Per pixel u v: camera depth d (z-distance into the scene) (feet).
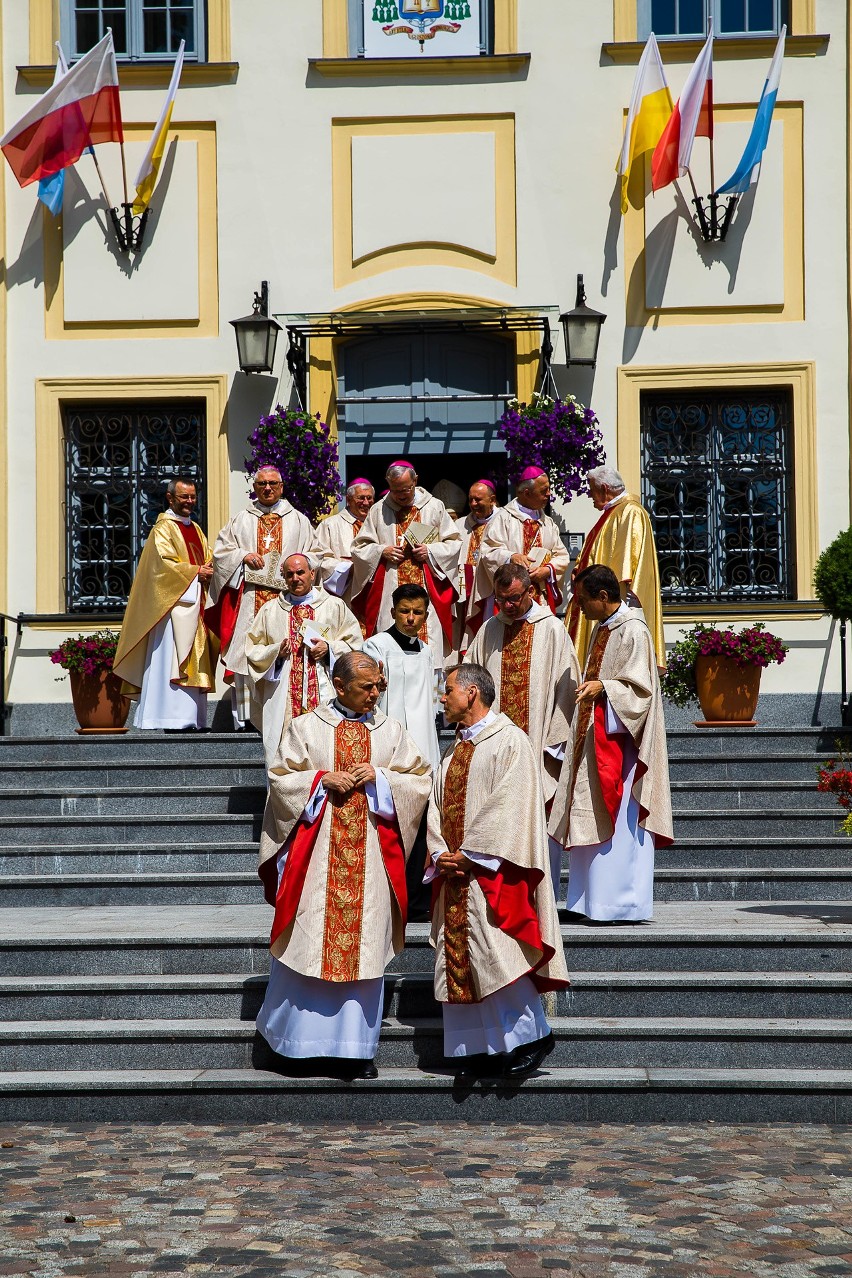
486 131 36.42
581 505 35.55
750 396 36.35
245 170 36.60
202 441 37.06
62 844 26.73
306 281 36.50
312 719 20.07
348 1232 14.29
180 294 36.60
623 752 22.97
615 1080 18.60
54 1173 16.33
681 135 34.99
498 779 18.99
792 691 35.09
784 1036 19.19
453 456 37.83
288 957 18.94
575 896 23.02
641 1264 13.44
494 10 36.63
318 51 36.63
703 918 22.74
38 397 36.58
